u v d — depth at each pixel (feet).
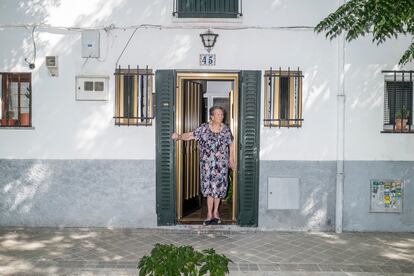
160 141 21.49
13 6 21.53
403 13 13.39
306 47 21.53
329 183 21.77
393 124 21.91
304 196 21.80
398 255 18.04
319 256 17.84
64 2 21.50
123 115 21.62
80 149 21.75
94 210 21.84
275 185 21.68
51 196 21.79
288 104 21.61
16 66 21.68
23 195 21.81
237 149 22.04
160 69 21.48
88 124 21.68
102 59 21.58
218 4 21.39
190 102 23.73
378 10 13.65
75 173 21.75
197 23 21.38
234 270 16.14
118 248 18.63
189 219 22.75
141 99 21.58
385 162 21.72
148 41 21.50
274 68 21.58
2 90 21.83
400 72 21.61
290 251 18.45
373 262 17.16
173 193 21.66
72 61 21.59
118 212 21.83
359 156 21.75
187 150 23.66
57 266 16.35
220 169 21.42
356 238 20.56
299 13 21.45
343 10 16.38
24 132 21.74
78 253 17.90
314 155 21.74
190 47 21.52
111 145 21.70
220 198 21.93
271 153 21.68
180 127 22.16
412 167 21.72
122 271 16.05
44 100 21.67
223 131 21.45
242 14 21.40
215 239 20.16
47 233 20.81
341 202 21.50
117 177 21.75
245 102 21.39
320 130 21.71
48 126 21.70
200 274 9.75
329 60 21.58
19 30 21.59
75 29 21.48
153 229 21.70
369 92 21.62
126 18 21.48
